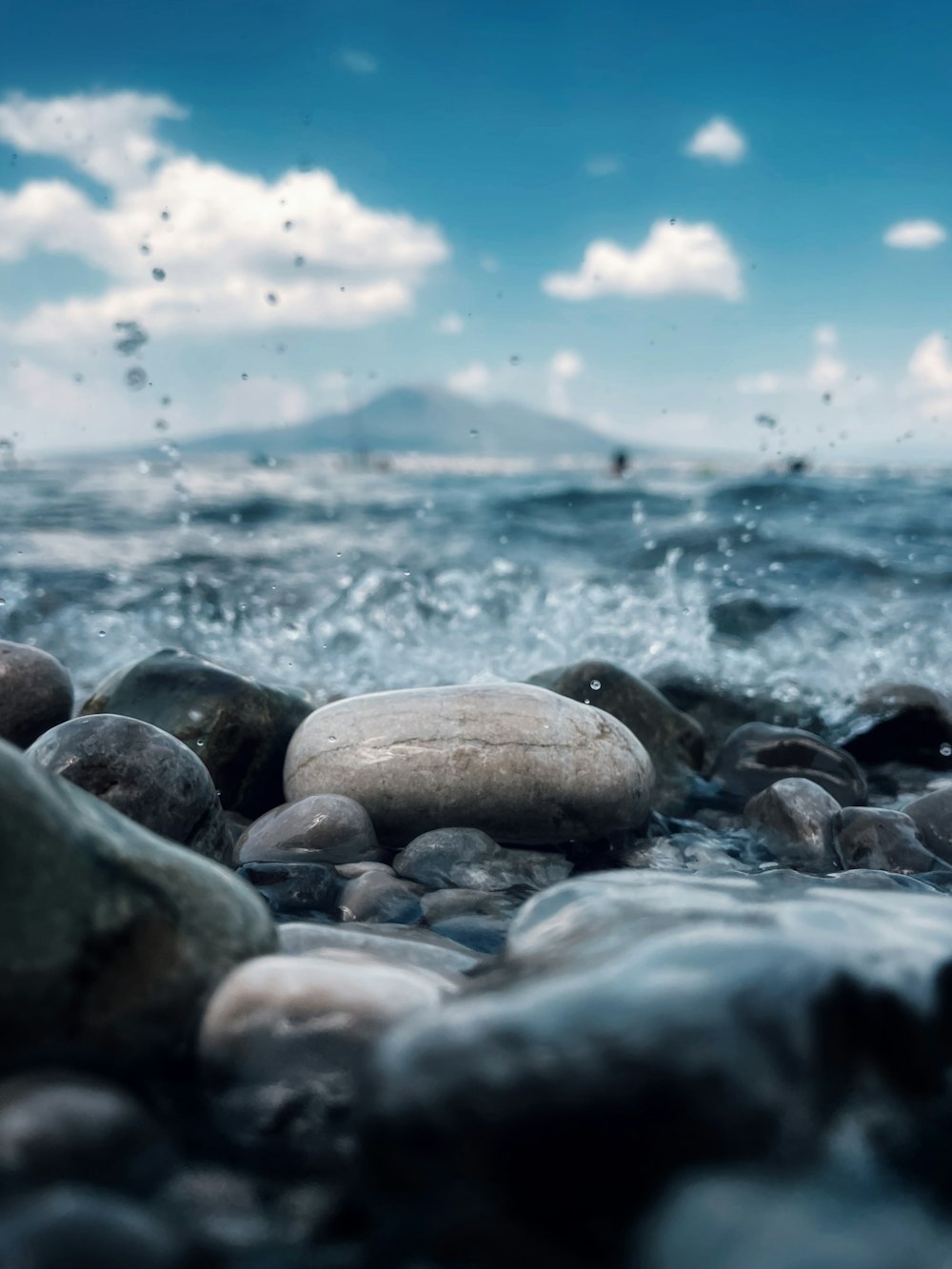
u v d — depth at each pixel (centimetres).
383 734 256
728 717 375
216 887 145
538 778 250
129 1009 127
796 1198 86
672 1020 94
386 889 215
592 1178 89
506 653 478
